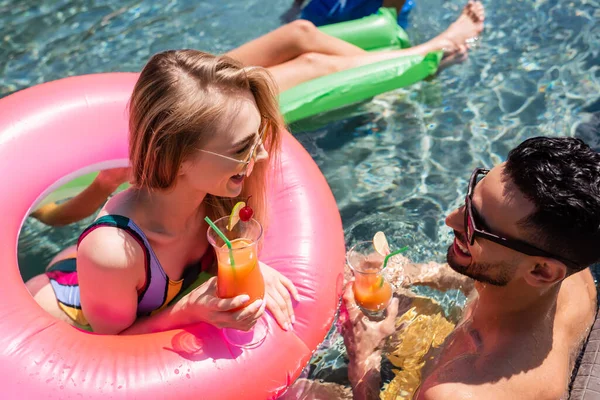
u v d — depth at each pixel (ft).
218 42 13.80
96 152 8.30
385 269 7.63
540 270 5.53
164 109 5.80
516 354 5.77
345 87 11.32
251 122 6.10
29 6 15.20
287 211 7.87
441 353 6.83
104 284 6.25
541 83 12.29
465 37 13.09
